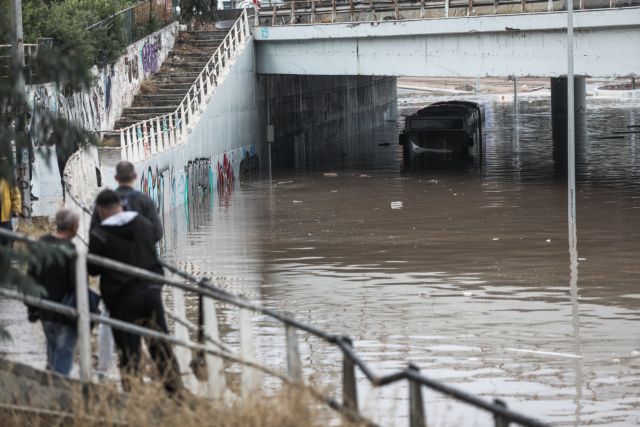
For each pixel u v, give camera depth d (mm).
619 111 172250
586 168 101938
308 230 69000
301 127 124938
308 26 102125
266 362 34469
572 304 46031
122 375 19531
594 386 33719
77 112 74688
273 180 100000
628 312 44125
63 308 18234
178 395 19234
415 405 15125
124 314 19875
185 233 69562
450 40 91625
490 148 125688
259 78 109562
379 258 58188
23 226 44344
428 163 111562
